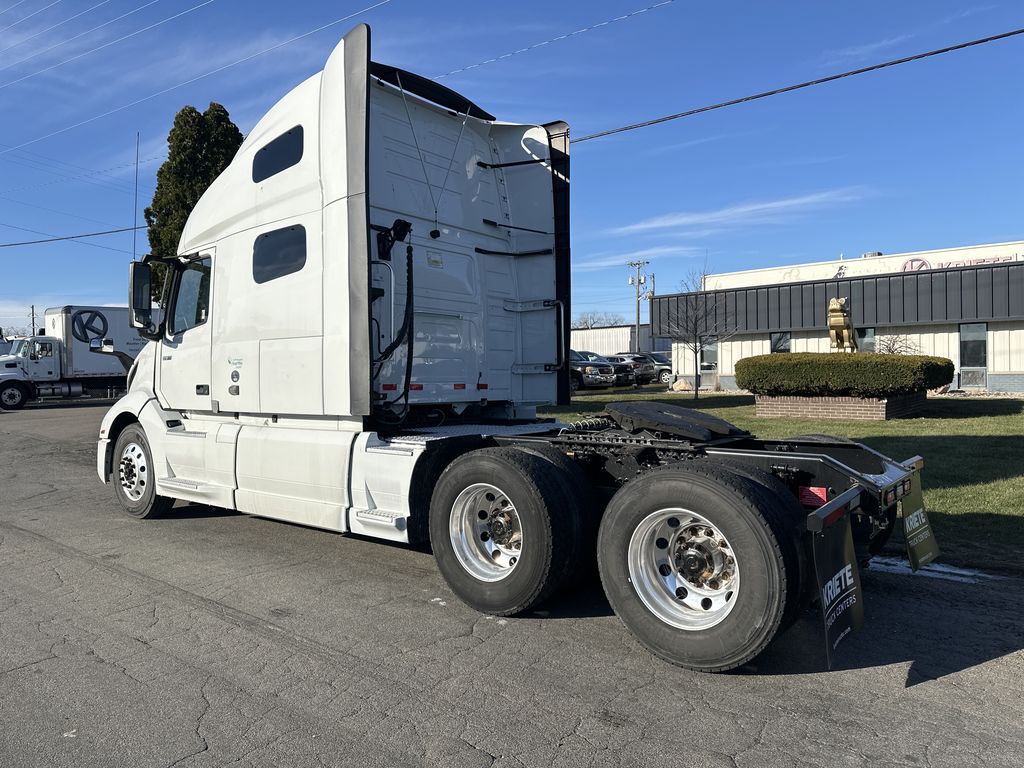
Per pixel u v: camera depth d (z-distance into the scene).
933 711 3.32
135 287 7.01
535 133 6.77
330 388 5.36
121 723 3.26
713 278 30.44
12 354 28.30
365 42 5.03
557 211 6.68
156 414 7.12
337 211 5.25
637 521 3.90
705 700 3.44
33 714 3.35
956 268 21.95
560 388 6.66
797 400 15.80
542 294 6.75
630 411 5.14
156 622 4.52
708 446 4.51
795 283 24.52
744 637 3.51
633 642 4.17
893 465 4.52
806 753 2.97
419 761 2.94
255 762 2.94
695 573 3.81
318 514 5.48
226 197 6.43
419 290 5.84
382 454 5.09
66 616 4.64
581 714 3.31
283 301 5.75
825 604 3.37
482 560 4.68
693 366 27.00
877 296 23.30
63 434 16.72
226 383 6.33
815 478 4.05
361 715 3.32
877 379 14.55
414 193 5.91
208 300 6.61
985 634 4.22
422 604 4.83
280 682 3.67
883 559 5.71
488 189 6.71
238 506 6.16
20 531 7.01
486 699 3.47
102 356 29.05
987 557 5.67
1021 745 3.02
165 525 7.23
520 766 2.90
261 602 4.89
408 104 5.96
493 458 4.47
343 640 4.21
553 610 4.71
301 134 5.64
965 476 8.42
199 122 17.75
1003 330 22.06
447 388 6.04
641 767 2.88
